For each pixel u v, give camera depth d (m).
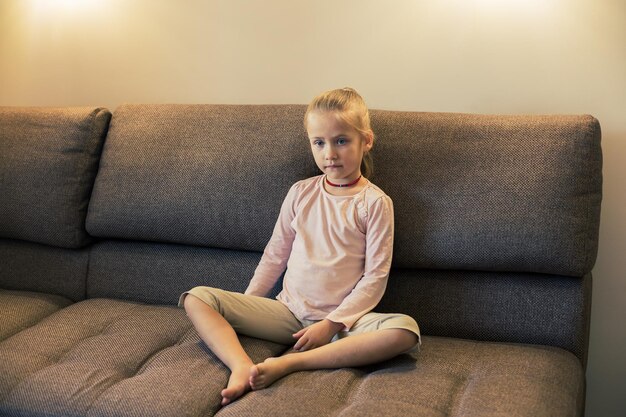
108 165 2.18
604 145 2.05
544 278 1.84
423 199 1.90
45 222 2.21
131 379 1.59
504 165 1.85
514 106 2.12
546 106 2.09
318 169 2.01
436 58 2.17
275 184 2.01
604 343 2.12
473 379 1.58
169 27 2.43
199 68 2.42
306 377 1.59
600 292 2.11
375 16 2.20
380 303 1.95
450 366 1.64
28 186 2.22
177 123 2.16
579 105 2.06
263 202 2.01
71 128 2.22
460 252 1.84
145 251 2.18
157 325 1.87
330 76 2.28
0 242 2.33
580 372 1.69
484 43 2.11
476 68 2.13
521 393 1.49
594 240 1.81
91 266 2.21
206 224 2.06
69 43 2.56
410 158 1.94
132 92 2.52
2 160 2.25
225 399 1.52
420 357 1.69
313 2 2.26
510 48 2.09
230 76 2.39
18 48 2.62
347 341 1.65
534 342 1.82
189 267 2.12
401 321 1.68
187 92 2.45
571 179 1.79
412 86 2.20
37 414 1.52
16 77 2.63
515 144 1.86
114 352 1.71
